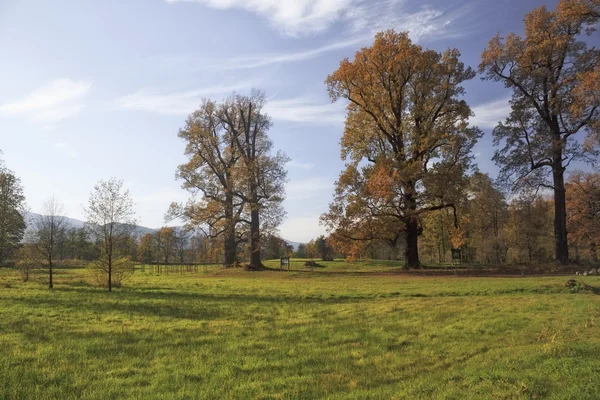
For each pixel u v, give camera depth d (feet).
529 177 109.70
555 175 107.86
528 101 108.06
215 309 51.42
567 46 101.45
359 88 118.62
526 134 111.04
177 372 25.57
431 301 55.77
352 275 108.37
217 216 141.38
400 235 133.59
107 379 24.31
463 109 112.27
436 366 26.50
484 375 22.56
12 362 27.45
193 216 141.59
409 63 113.09
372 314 46.75
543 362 23.97
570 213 160.45
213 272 134.82
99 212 77.92
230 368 26.55
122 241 80.38
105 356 29.48
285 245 147.33
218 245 161.89
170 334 36.70
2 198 102.89
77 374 25.32
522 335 33.47
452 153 115.14
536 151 106.32
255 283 91.20
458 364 26.73
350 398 20.65
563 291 61.72
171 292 72.43
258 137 153.07
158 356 29.55
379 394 21.12
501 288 66.13
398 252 244.83
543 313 42.86
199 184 144.77
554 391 19.10
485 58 110.63
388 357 28.84
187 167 143.33
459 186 110.73
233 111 153.17
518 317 41.39
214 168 147.43
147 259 247.91
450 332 36.17
